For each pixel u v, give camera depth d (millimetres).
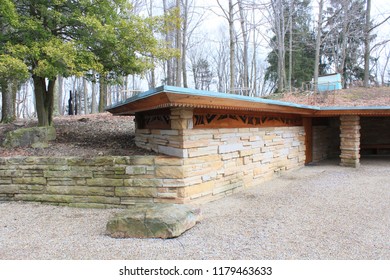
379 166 7809
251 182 5555
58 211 4246
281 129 6691
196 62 30344
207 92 3709
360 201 4500
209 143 4539
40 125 6328
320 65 27469
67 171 4523
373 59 27188
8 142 5426
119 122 8602
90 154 4863
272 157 6293
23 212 4191
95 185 4422
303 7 26000
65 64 4930
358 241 2965
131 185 4270
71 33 5598
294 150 7324
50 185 4602
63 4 5418
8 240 3119
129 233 3160
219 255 2689
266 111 5801
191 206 3709
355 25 22938
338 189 5309
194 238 3102
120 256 2689
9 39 5023
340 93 15500
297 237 3090
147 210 3387
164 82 22156
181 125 4102
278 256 2652
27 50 4629
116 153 4922
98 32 5141
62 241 3074
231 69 13820
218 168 4719
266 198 4746
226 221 3645
